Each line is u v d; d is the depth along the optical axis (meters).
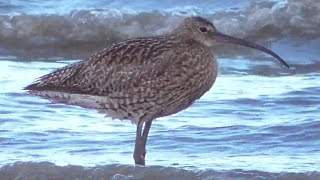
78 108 27.86
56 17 43.12
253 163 21.81
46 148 23.91
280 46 41.78
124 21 43.53
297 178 19.95
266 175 20.12
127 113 23.14
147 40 23.25
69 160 22.27
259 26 43.12
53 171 20.73
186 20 23.50
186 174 20.28
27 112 27.42
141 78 22.78
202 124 26.02
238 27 43.19
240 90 30.56
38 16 43.09
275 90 30.31
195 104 28.42
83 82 23.05
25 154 23.16
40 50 41.06
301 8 43.16
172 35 23.41
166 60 22.84
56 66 36.16
